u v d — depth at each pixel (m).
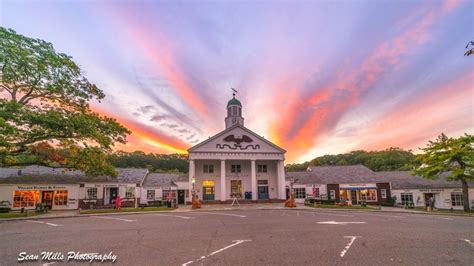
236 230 11.50
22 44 19.70
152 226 13.15
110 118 24.19
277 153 34.50
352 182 38.00
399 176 39.22
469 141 26.36
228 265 6.20
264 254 7.18
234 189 35.34
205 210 23.86
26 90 21.11
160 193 36.06
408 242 8.70
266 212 21.45
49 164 23.05
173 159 68.62
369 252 7.35
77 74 22.83
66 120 19.89
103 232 11.37
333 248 7.83
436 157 27.88
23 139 20.02
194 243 8.72
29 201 27.59
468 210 26.42
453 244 8.41
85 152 21.98
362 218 16.61
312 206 28.02
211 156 32.97
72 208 28.66
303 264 6.24
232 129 34.25
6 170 29.62
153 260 6.71
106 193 31.92
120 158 62.03
